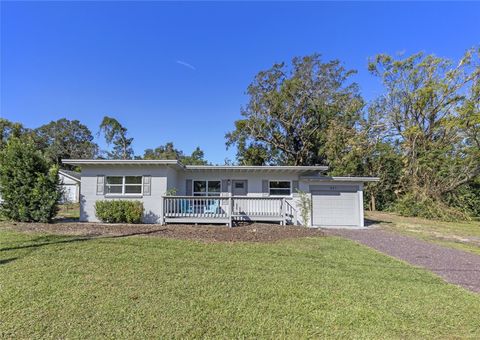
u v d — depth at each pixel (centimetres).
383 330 353
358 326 362
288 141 3023
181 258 680
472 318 393
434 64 2236
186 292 461
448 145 2173
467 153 2075
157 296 441
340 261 696
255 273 576
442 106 2208
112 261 634
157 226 1312
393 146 2491
